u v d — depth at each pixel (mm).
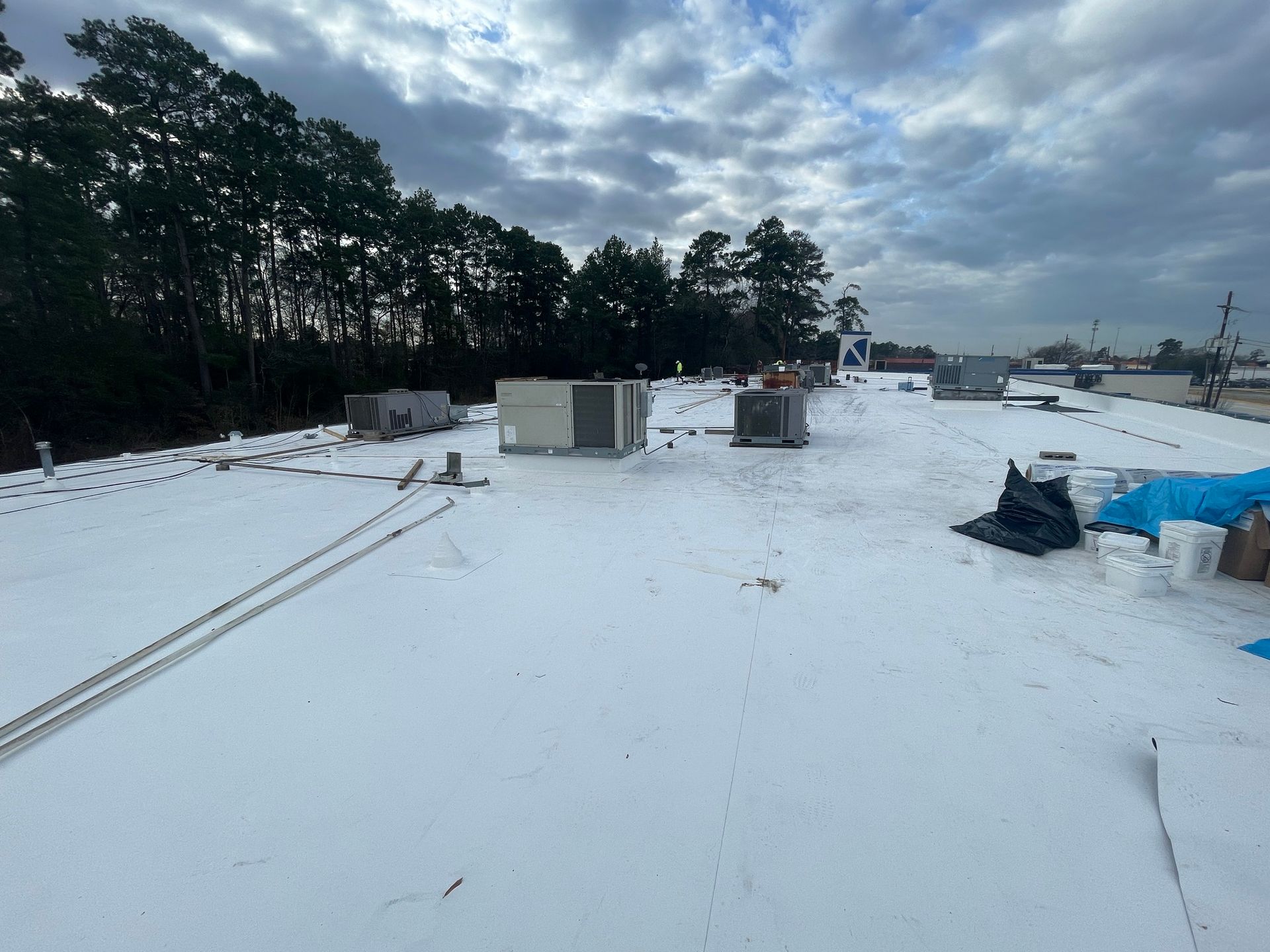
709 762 2018
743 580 3621
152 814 1817
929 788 1877
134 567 4012
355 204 31531
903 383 19844
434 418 10789
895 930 1418
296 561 4082
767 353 53719
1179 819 1661
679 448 8742
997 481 6297
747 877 1572
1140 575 3297
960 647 2773
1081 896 1490
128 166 24141
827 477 6551
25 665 2748
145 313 26781
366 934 1427
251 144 26266
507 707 2357
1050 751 2039
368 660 2750
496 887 1554
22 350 19406
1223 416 9156
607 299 47500
